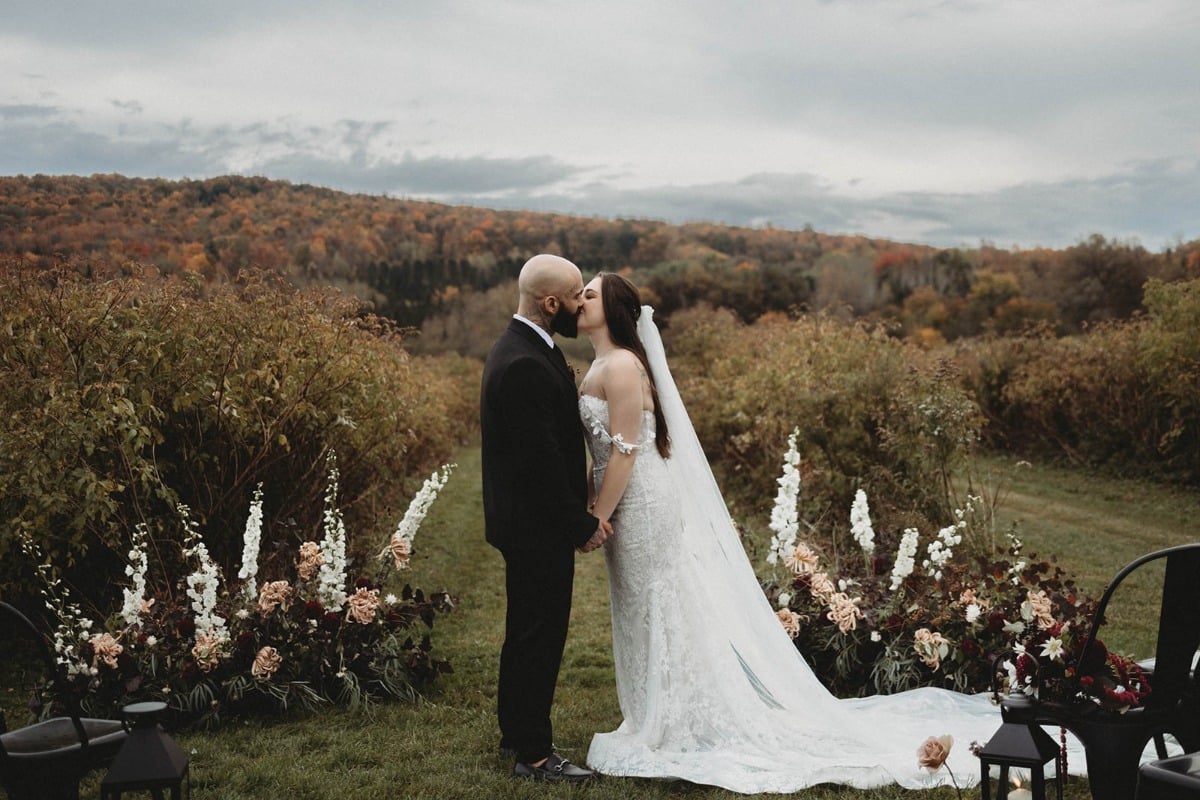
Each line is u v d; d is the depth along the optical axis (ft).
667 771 11.25
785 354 40.45
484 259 154.30
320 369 22.36
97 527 18.48
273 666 14.06
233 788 11.18
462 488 46.57
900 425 27.78
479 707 14.64
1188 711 8.63
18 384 17.97
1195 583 8.20
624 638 12.50
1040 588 14.58
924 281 154.40
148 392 18.65
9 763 8.11
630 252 223.51
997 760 8.44
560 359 11.83
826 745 11.86
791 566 15.85
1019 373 52.65
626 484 12.10
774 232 251.39
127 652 13.98
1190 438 40.60
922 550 22.62
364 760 12.22
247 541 15.47
